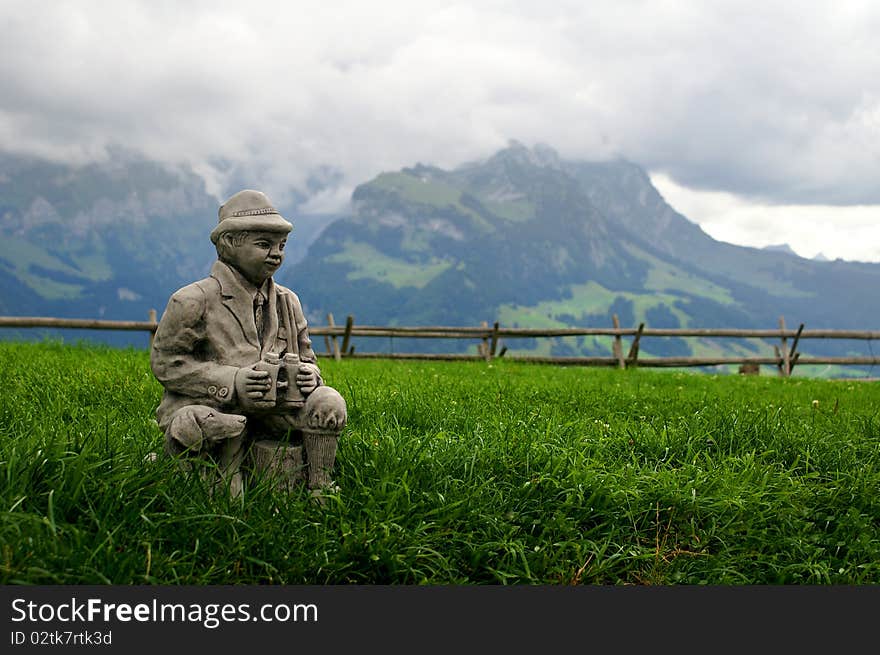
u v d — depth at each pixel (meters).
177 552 1.48
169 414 1.74
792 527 1.89
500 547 1.68
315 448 1.76
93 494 1.54
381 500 1.69
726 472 2.07
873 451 2.44
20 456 1.57
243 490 1.66
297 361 1.77
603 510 1.83
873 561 1.83
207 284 1.74
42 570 1.31
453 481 1.85
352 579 1.56
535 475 1.94
